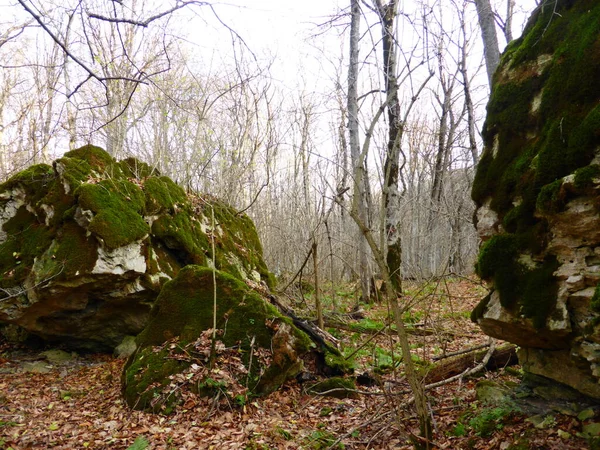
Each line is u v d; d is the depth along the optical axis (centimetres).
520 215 333
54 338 712
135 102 1227
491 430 354
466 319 867
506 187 354
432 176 1659
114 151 1180
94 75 334
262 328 543
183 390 492
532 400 371
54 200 672
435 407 432
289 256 1442
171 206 775
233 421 457
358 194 321
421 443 325
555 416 342
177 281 581
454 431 374
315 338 593
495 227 369
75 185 667
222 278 579
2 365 676
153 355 530
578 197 286
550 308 306
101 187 667
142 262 677
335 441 388
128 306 697
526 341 350
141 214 709
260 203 1566
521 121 361
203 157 1051
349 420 449
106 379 606
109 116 1103
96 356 732
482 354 518
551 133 319
